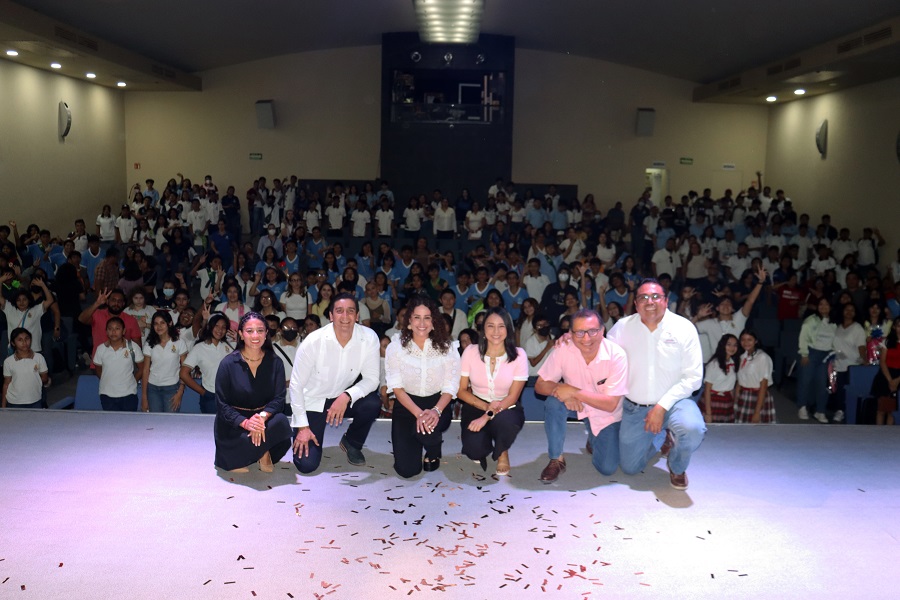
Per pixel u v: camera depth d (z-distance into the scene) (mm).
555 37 17500
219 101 19531
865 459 4891
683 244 14570
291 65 19359
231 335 6805
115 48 14930
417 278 11117
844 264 13281
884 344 7414
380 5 15180
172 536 3738
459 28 14383
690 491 4363
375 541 3721
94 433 5188
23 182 14844
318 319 7461
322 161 19594
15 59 14281
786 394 9789
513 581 3391
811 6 11477
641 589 3350
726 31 13867
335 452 4941
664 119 19344
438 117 18219
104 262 11656
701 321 8266
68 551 3582
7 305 8883
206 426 5391
